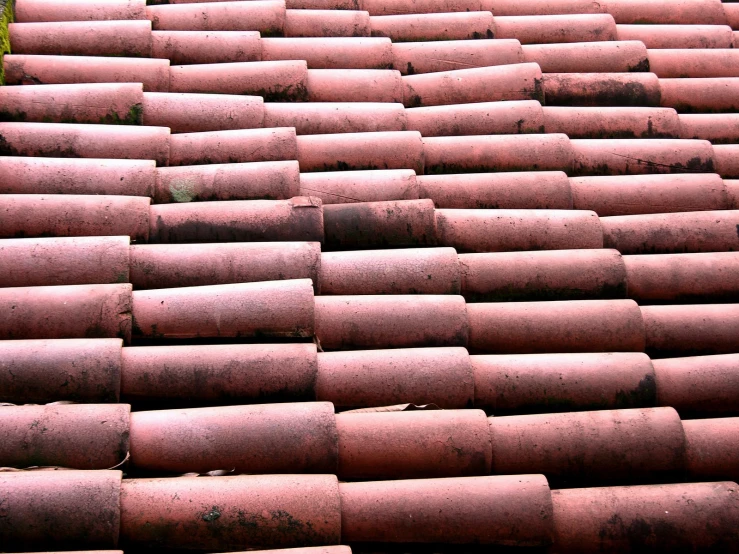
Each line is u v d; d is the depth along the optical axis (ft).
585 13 15.35
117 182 10.38
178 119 11.61
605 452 8.29
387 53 13.37
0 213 9.70
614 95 13.29
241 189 10.59
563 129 12.64
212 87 12.31
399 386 8.58
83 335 8.59
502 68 13.01
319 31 13.88
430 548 7.63
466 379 8.62
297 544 7.19
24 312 8.57
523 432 8.35
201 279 9.40
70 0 13.00
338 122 12.02
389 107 12.26
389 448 8.04
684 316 9.93
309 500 7.27
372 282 9.67
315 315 9.11
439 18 14.26
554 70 13.84
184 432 7.73
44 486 6.93
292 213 10.13
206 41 12.85
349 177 10.91
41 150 10.74
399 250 9.91
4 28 11.98
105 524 6.91
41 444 7.44
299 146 11.47
